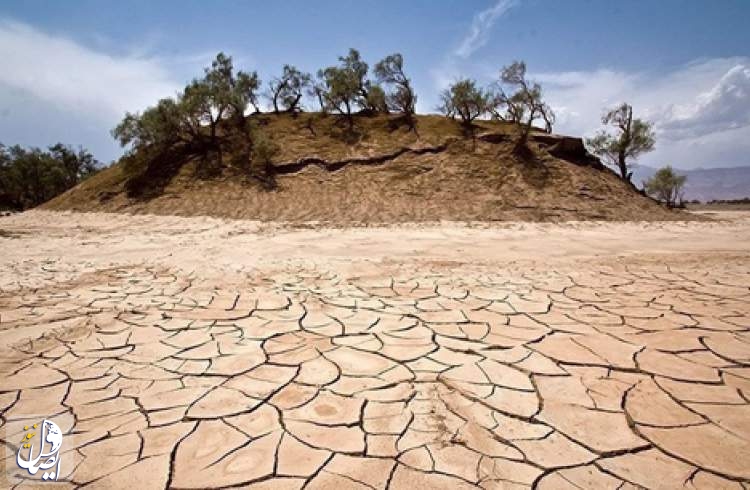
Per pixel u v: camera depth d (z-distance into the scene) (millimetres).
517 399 3195
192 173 24750
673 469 2426
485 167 23984
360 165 25281
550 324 4828
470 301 5773
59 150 40531
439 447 2621
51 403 3156
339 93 30844
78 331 4672
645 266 8266
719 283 6727
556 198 20656
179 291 6395
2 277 7406
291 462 2482
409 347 4188
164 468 2434
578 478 2352
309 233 14172
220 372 3660
